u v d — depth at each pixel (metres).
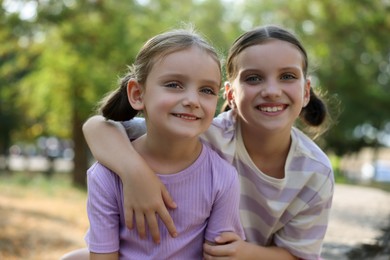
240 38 2.41
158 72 2.03
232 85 2.45
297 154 2.49
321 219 2.56
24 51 13.84
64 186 13.87
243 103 2.33
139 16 13.73
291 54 2.29
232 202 2.20
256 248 2.32
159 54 2.04
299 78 2.32
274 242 2.66
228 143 2.46
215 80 2.05
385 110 19.12
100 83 13.18
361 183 14.18
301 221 2.55
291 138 2.49
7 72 15.62
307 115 2.82
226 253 2.17
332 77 17.86
